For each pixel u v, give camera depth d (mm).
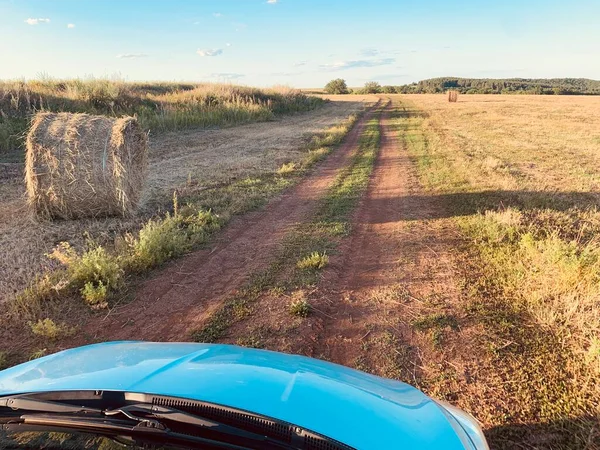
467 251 7316
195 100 29406
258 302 5652
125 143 8914
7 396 2027
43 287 5645
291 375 2205
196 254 7344
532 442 3289
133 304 5652
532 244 6934
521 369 4156
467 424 2363
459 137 23609
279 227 8773
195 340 4766
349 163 16125
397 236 8227
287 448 1690
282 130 26094
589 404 3654
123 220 8875
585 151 18516
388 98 78688
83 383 2059
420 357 4430
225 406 1827
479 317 5137
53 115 8828
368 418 1892
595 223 8609
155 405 1868
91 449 1684
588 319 4840
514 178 12852
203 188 11602
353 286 6152
